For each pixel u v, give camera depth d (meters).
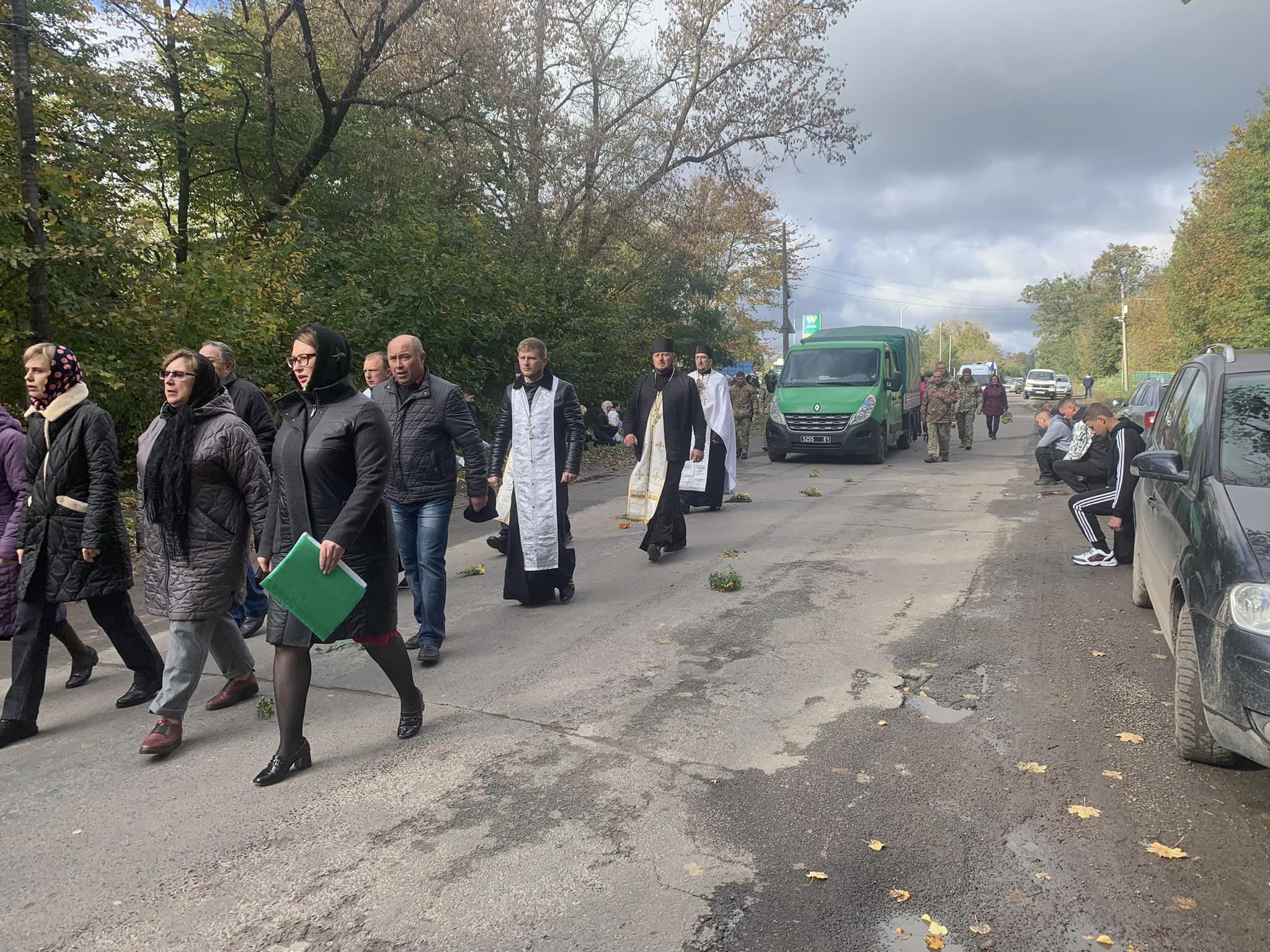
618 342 20.72
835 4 19.48
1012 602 6.40
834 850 3.14
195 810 3.51
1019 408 45.81
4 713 4.25
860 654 5.28
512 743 4.09
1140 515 5.90
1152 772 3.71
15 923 2.79
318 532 3.72
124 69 11.81
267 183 16.11
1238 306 38.84
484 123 18.70
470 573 7.70
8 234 8.58
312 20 15.09
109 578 4.38
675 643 5.57
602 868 3.04
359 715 4.48
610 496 12.81
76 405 4.29
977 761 3.83
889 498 11.73
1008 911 2.78
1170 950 2.59
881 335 20.69
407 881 2.98
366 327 12.20
